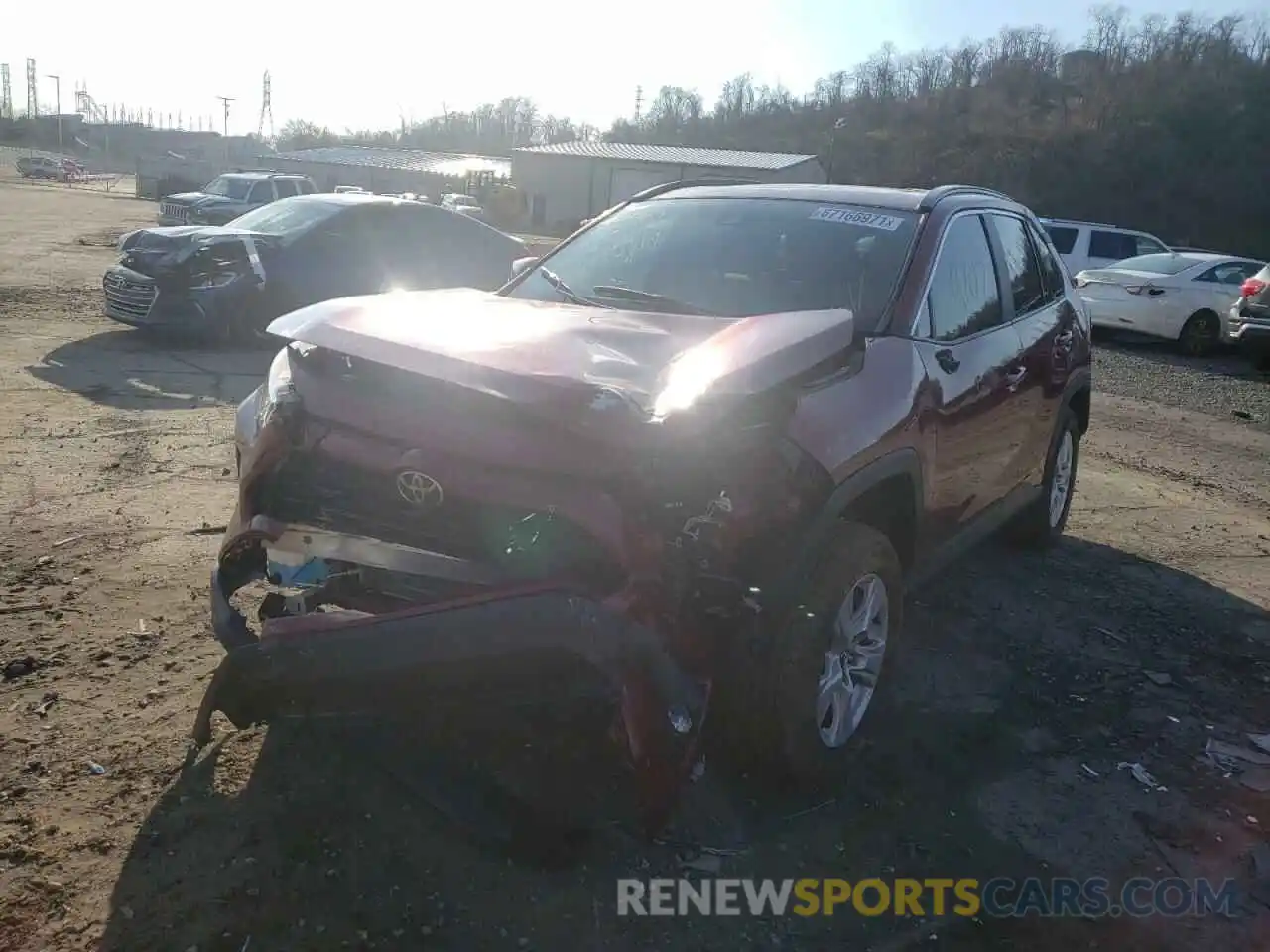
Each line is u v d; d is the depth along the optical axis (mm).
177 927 2643
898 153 78562
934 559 4176
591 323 3387
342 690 2787
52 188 55219
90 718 3521
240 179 24438
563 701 2775
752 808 3324
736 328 3238
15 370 8781
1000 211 5121
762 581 2986
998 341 4543
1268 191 67500
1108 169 70438
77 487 5852
